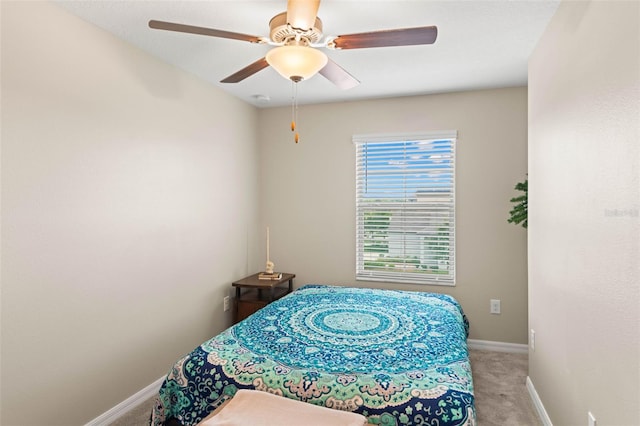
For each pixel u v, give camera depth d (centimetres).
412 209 382
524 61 283
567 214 190
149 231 271
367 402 167
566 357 192
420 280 379
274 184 424
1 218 183
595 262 156
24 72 191
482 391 277
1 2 182
